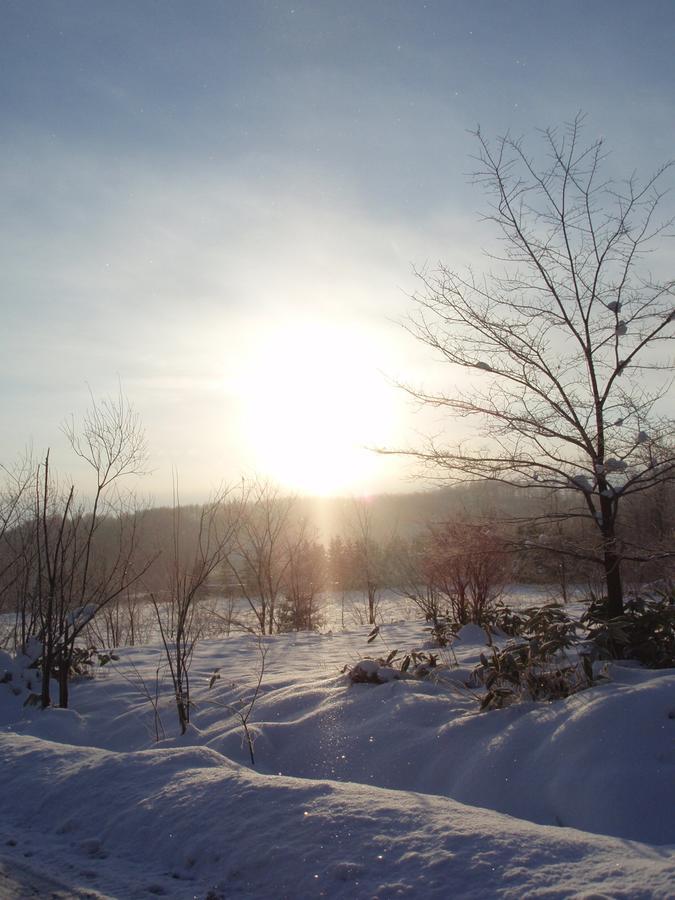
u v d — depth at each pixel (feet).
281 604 56.95
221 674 30.27
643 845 11.09
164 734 22.36
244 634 50.90
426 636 39.50
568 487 23.03
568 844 11.05
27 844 13.33
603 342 22.98
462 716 18.49
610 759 14.35
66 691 26.89
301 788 13.44
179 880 11.57
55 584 29.81
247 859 11.53
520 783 15.12
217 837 12.28
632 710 15.38
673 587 24.61
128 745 22.40
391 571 60.49
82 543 40.70
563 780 14.48
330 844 11.49
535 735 16.20
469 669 22.84
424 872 10.46
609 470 21.65
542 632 20.53
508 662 19.20
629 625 21.25
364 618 59.52
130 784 14.88
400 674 22.45
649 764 14.02
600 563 23.25
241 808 12.98
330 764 18.17
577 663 20.42
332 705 20.92
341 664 30.53
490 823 11.84
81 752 17.51
